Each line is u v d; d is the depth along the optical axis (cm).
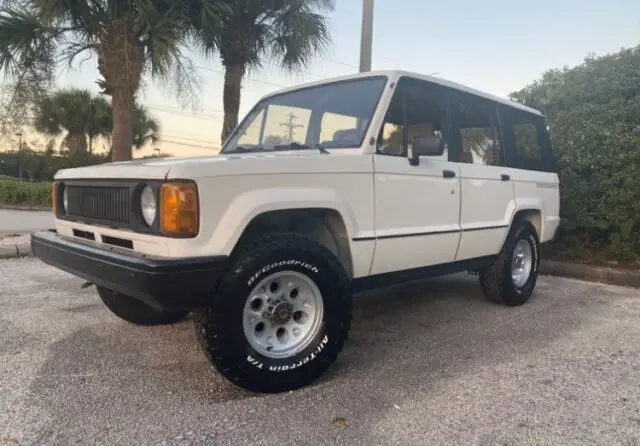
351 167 312
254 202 262
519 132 502
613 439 231
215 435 229
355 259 318
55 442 219
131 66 809
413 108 365
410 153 357
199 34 895
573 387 289
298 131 386
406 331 396
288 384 275
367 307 471
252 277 261
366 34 807
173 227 242
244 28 982
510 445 225
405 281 369
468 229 406
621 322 430
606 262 667
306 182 288
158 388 277
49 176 2927
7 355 321
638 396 278
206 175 249
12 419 238
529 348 358
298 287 287
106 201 284
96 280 271
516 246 484
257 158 272
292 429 236
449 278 614
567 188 687
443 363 325
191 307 248
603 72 745
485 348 357
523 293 485
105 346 341
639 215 626
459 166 401
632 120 669
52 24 810
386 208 335
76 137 2472
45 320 396
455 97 409
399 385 289
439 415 252
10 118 896
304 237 284
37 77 862
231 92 1018
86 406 254
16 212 1466
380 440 227
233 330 257
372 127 333
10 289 496
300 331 289
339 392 278
